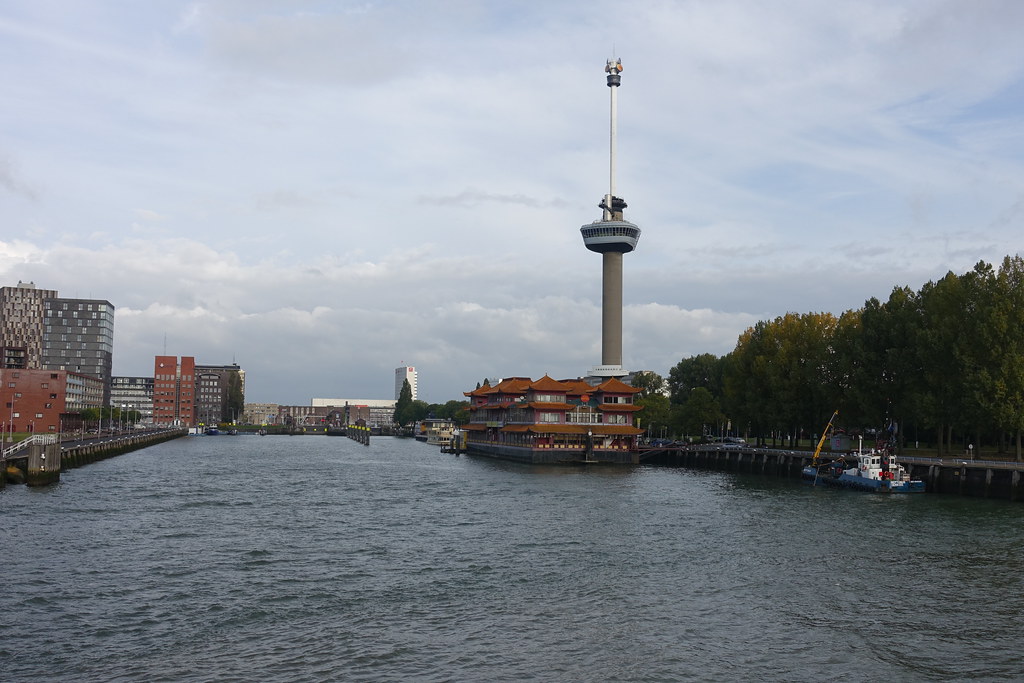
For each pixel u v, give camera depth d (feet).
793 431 547.49
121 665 126.31
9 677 120.78
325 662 128.26
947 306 387.75
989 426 363.15
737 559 204.54
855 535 239.30
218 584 175.73
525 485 404.36
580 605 161.17
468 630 144.87
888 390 415.44
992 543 225.76
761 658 132.16
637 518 275.18
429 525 259.80
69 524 250.57
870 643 139.74
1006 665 130.00
